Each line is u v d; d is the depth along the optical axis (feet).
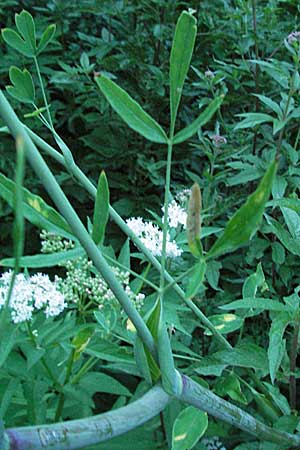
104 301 2.28
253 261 3.66
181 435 1.70
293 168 3.39
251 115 3.25
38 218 1.42
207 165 4.47
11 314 2.18
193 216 1.25
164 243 1.44
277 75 3.43
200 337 3.36
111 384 2.43
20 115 4.96
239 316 2.56
